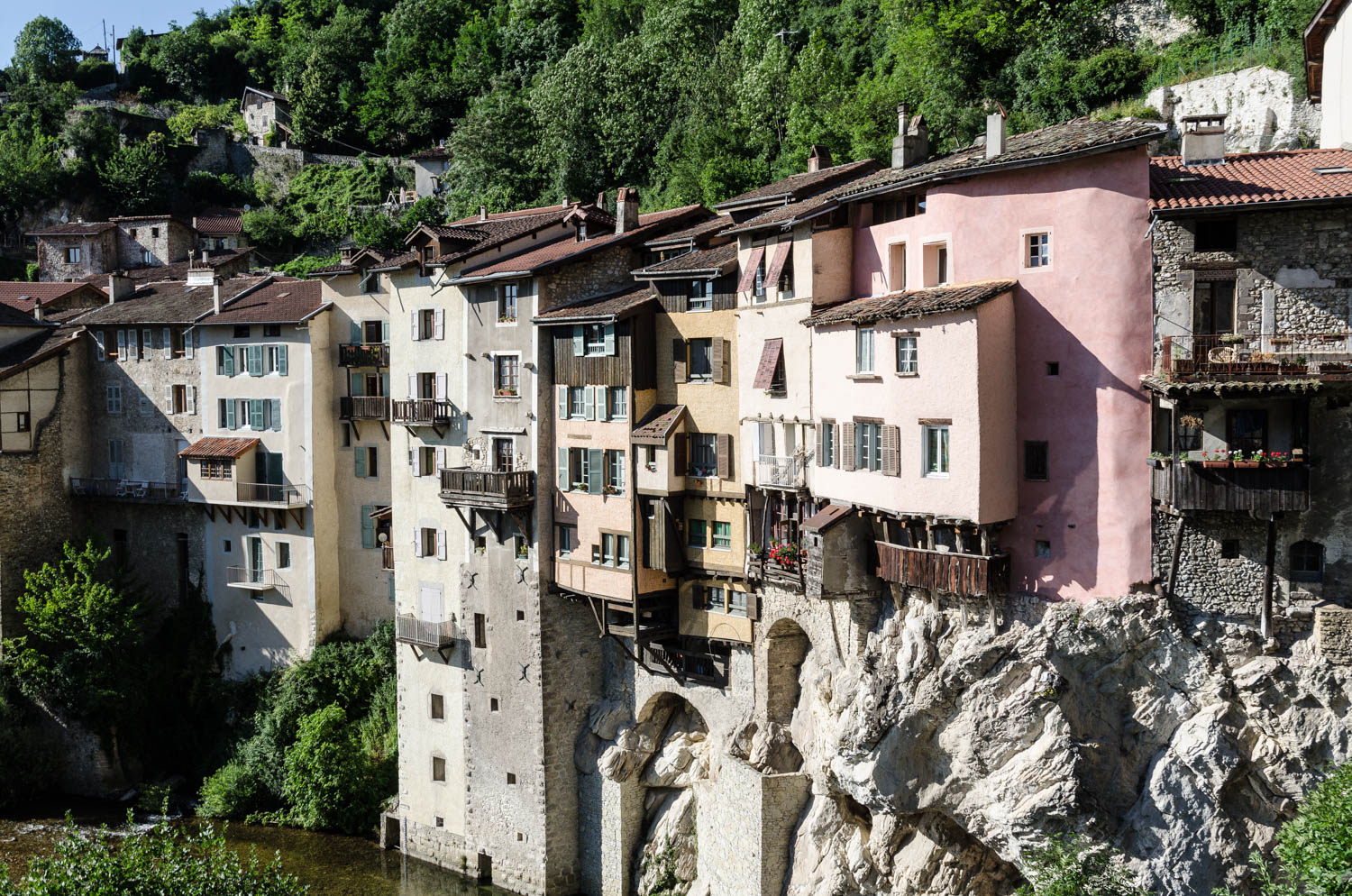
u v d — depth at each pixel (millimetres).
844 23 82875
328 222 114750
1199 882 35094
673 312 48844
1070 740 36406
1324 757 34844
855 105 68250
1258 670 35375
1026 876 37906
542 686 52312
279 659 68062
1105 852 36031
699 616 49094
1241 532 35594
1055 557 37469
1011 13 68188
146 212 120062
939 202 39594
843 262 43719
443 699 56969
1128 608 36375
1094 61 62125
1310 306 34906
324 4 153500
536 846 52875
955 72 67688
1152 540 36312
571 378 51250
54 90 136750
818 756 43812
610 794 51969
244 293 72438
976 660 38125
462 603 55562
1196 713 36062
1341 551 34781
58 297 81625
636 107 89750
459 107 125000
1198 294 35812
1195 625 36188
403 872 56031
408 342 58406
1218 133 38625
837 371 41969
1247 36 58656
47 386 72438
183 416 71188
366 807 60250
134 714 68125
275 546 67812
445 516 56531
